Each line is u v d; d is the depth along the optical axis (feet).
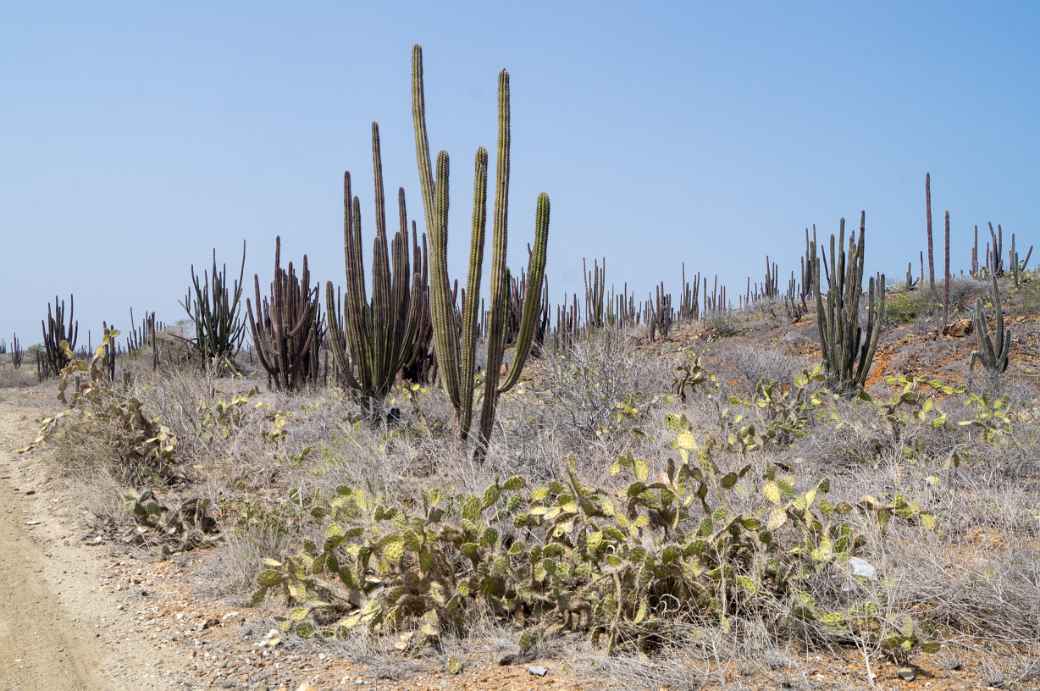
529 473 19.80
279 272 43.27
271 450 24.71
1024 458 20.44
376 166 29.78
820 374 26.00
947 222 54.13
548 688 11.35
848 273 32.35
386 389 30.12
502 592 13.76
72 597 16.70
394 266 30.58
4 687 12.69
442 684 11.80
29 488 25.63
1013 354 43.70
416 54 23.07
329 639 13.66
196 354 55.26
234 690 12.19
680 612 12.75
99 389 27.96
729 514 14.01
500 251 21.89
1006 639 11.71
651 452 21.48
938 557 13.89
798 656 11.73
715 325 65.46
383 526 15.11
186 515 20.35
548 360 30.63
